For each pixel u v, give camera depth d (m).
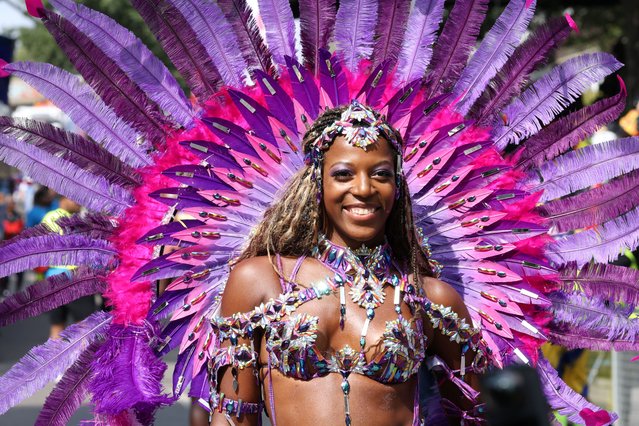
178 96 3.33
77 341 3.23
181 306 3.14
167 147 3.30
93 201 3.31
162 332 3.17
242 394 2.54
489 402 2.02
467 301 3.19
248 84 3.36
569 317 3.28
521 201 3.22
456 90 3.38
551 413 3.18
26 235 3.29
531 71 3.37
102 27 3.29
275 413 2.50
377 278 2.59
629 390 5.84
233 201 3.12
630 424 5.93
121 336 3.15
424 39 3.39
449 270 3.21
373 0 3.38
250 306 2.54
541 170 3.35
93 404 3.14
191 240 3.12
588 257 3.29
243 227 3.12
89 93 3.31
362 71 3.35
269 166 3.11
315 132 2.63
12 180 15.18
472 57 3.38
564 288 3.30
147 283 3.22
